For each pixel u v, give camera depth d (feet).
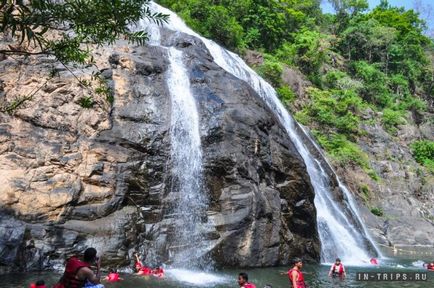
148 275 50.06
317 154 96.12
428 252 96.48
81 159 56.44
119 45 70.90
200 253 56.39
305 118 127.65
